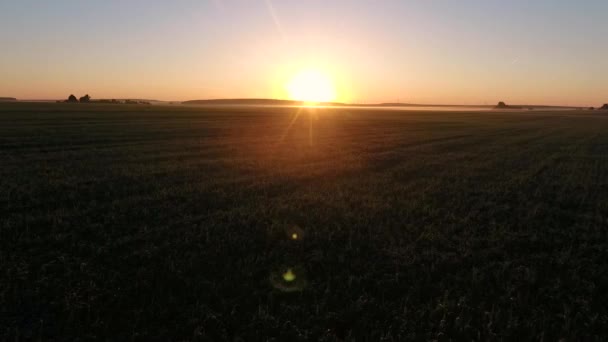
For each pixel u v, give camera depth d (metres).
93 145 18.42
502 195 9.78
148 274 4.84
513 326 3.92
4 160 13.38
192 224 6.85
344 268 5.20
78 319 3.91
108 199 8.52
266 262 5.34
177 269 4.97
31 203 7.96
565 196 9.77
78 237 6.12
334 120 50.50
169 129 29.09
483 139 25.97
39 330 3.70
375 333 3.80
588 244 6.35
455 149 19.95
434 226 7.00
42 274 4.82
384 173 12.54
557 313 4.27
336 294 4.48
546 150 20.11
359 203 8.61
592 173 13.28
